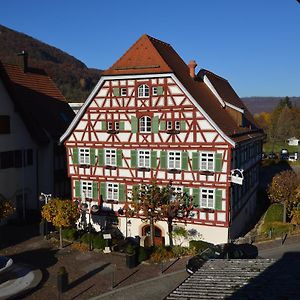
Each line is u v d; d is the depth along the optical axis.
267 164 74.94
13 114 36.22
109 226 33.38
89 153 33.44
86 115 33.06
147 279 23.42
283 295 9.41
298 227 32.38
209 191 29.62
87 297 21.19
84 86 124.19
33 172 38.81
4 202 29.58
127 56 31.52
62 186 41.84
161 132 30.50
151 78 30.17
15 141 36.47
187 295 10.54
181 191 30.44
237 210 32.25
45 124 40.09
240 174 29.94
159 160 30.91
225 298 9.96
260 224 36.72
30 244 29.91
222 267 13.07
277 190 34.12
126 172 32.16
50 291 21.94
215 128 28.56
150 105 30.52
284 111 119.62
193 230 30.31
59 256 27.36
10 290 21.53
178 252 27.30
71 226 31.47
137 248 26.25
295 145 106.56
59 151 41.09
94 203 33.66
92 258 26.97
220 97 35.88
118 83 31.38
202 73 37.16
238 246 25.17
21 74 42.22
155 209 30.19
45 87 44.38
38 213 36.84
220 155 28.83
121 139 31.97
